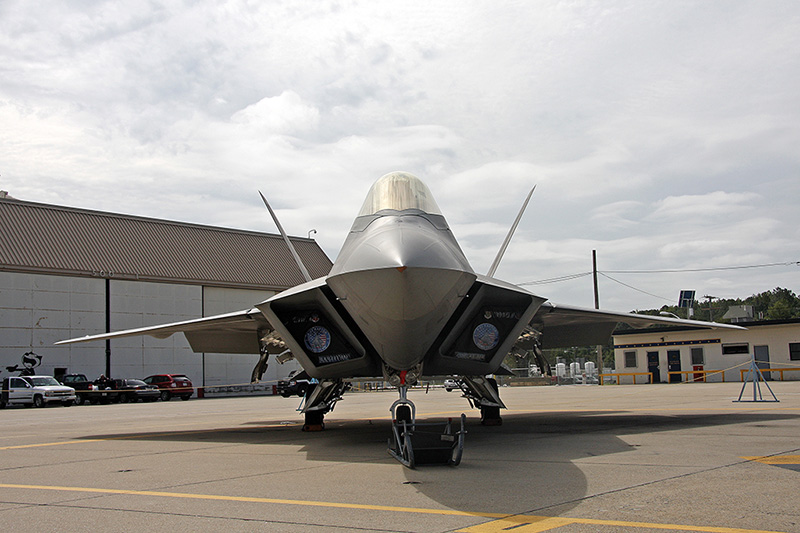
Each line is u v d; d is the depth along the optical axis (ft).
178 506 18.08
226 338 48.55
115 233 144.05
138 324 134.51
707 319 371.76
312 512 16.87
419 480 21.30
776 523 14.65
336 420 54.03
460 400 92.84
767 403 58.80
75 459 29.43
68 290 126.21
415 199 32.91
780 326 138.51
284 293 33.40
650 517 15.42
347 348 32.53
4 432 48.42
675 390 101.24
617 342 166.81
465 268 27.81
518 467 23.41
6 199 135.13
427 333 27.84
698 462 23.43
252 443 34.86
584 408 58.85
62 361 123.85
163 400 122.52
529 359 46.19
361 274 25.07
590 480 20.39
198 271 145.89
